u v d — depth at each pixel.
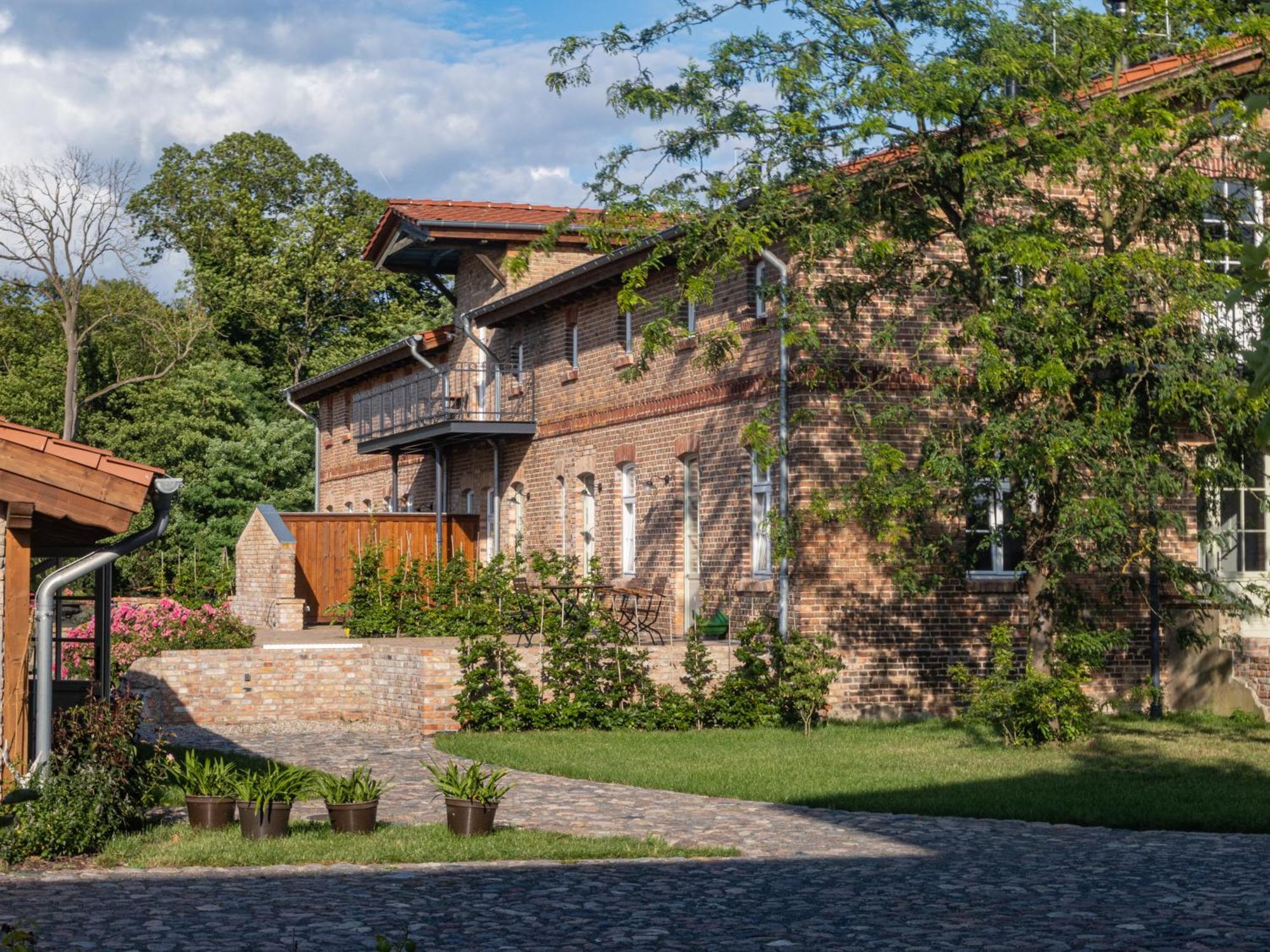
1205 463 16.48
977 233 15.29
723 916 8.39
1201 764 15.13
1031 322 15.10
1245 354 3.56
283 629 29.05
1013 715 16.64
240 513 50.00
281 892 8.87
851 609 19.05
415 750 16.58
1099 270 14.96
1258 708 19.28
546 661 18.52
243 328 60.47
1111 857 10.37
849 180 16.38
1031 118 16.78
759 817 12.16
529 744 16.83
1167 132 16.06
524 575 27.73
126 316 53.06
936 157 15.68
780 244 19.64
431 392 32.69
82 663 19.22
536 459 27.83
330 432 43.56
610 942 7.73
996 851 10.64
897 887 9.26
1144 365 15.65
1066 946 7.68
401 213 31.38
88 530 11.41
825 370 18.12
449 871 9.66
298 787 10.79
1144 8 15.58
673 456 22.42
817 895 9.01
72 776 10.20
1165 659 19.94
